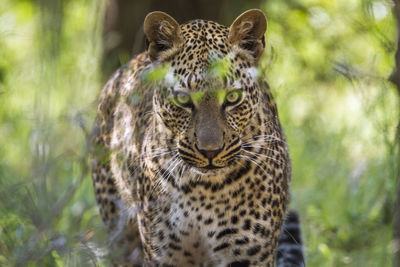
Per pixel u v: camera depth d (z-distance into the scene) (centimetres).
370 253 1289
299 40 1845
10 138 1734
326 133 1792
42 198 1106
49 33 1342
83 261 1027
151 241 1026
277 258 1203
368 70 1331
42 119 1300
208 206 973
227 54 926
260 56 971
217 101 909
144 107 1076
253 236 982
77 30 1955
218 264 1003
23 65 1905
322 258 1305
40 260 1027
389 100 1265
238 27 940
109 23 1802
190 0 1797
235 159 940
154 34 968
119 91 1176
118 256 1098
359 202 1468
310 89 1847
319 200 1556
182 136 936
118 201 1166
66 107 1452
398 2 959
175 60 939
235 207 970
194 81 910
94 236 1170
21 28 2131
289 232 1205
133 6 1783
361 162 1562
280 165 1022
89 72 1725
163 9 1784
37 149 1165
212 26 954
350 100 1888
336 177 1595
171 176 983
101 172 1184
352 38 1783
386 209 1390
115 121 1170
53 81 1340
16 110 1798
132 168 1090
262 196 979
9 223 1098
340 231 1416
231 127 925
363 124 1619
